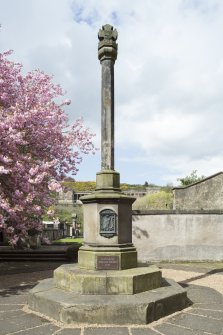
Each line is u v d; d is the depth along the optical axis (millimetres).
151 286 6441
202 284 8781
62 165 13172
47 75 12875
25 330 5125
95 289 6062
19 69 12250
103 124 7344
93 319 5402
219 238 13500
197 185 20703
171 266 12305
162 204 28094
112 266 6602
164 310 5809
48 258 15195
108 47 7465
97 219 6836
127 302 5531
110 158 7266
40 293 6172
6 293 7707
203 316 5789
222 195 20422
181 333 5000
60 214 41844
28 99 11547
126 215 7027
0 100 11164
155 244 13391
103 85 7426
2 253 16062
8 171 8969
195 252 13414
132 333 5004
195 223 13539
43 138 11789
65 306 5473
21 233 11148
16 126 10148
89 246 6906
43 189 10727
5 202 8742
